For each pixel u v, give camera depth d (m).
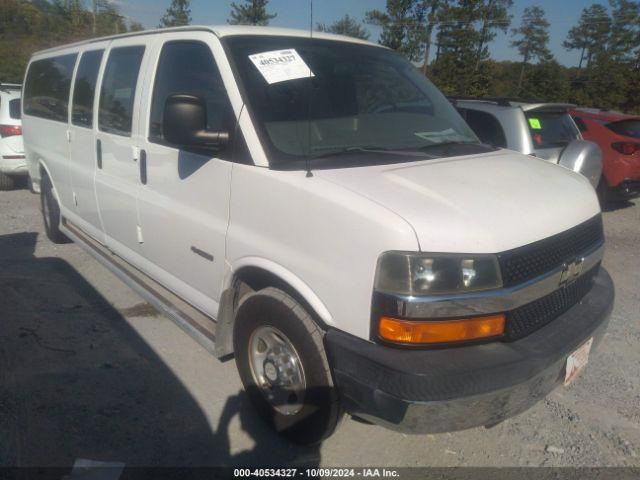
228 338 3.23
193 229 3.20
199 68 3.22
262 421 3.15
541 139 6.49
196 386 3.50
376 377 2.26
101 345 3.97
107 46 4.34
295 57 3.22
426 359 2.21
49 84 5.53
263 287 3.01
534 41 48.19
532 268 2.43
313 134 2.97
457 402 2.20
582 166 4.08
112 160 4.06
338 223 2.37
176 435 3.04
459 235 2.23
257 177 2.73
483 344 2.33
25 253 5.86
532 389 2.41
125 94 3.89
